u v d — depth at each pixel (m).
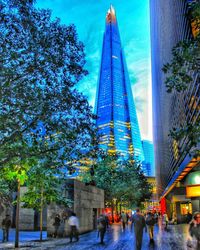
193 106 27.27
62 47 14.64
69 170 16.59
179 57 10.02
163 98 61.31
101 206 40.12
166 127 60.66
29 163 15.11
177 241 20.36
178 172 44.28
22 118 13.33
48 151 15.78
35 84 14.05
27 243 20.23
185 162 35.78
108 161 52.53
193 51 9.76
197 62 10.08
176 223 52.44
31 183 21.19
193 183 42.19
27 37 13.88
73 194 26.62
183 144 33.91
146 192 84.00
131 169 63.72
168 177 67.25
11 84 13.48
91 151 16.42
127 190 60.78
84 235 27.30
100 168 51.62
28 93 13.56
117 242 20.77
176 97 40.81
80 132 15.56
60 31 14.66
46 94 14.06
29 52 13.83
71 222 21.39
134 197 67.69
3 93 12.82
